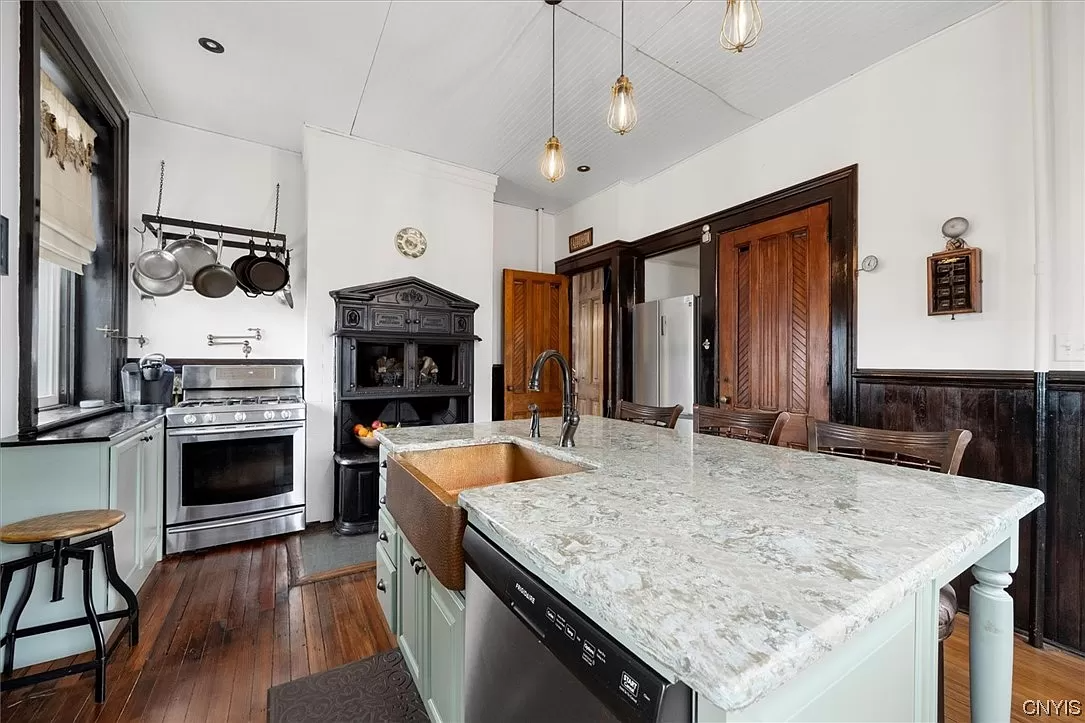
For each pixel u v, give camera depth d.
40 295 2.46
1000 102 2.07
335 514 3.22
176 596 2.29
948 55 2.23
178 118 3.15
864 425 2.52
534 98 2.91
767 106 2.94
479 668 0.96
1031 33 1.96
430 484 1.30
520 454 1.85
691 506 0.97
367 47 2.45
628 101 1.72
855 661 0.64
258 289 3.27
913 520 0.88
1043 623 1.93
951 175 2.22
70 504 1.82
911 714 0.75
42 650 1.76
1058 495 1.90
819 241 2.78
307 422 3.25
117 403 2.80
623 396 4.20
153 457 2.48
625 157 3.71
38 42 1.88
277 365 3.43
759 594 0.60
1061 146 1.90
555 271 5.01
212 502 2.80
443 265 3.82
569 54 2.49
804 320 2.84
